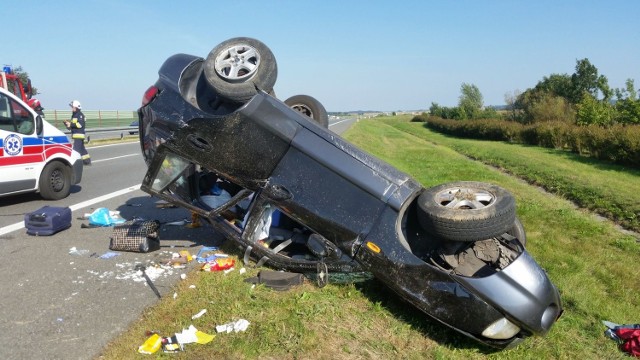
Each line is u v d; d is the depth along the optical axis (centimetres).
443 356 378
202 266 536
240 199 526
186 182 573
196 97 557
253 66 528
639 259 682
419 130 5559
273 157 496
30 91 1644
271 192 496
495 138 3775
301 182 484
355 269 458
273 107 503
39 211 662
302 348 368
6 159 778
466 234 394
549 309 406
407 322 427
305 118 504
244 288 467
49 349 365
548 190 1393
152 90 555
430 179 1393
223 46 534
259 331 386
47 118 2942
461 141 3716
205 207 567
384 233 443
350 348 378
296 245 545
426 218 411
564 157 2223
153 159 541
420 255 455
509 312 383
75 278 504
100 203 863
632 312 489
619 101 2925
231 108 540
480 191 429
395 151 2444
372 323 420
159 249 606
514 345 398
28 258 559
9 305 436
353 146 486
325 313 425
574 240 770
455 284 398
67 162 896
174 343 367
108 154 1734
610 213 1048
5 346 367
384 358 370
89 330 396
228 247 605
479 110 6234
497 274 395
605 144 2041
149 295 467
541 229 830
